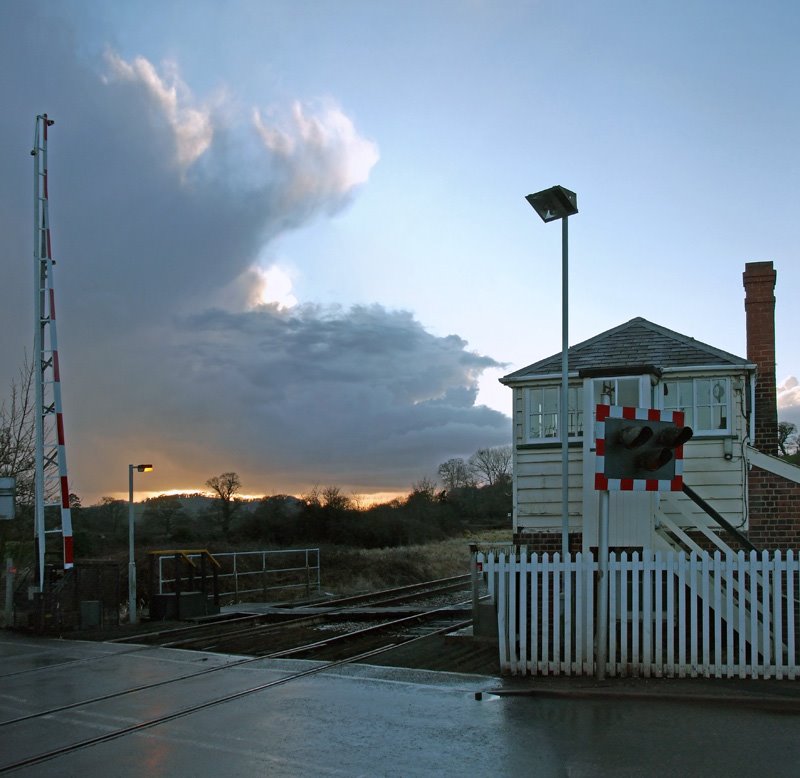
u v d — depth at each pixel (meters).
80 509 38.53
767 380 14.59
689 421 13.66
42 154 17.03
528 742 7.05
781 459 13.48
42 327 16.73
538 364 14.47
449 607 19.28
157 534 46.66
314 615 17.09
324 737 7.27
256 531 48.00
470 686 9.13
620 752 6.76
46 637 14.21
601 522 9.37
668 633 9.38
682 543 13.23
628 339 14.55
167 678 9.98
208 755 6.80
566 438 11.23
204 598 16.98
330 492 50.59
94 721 7.93
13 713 8.30
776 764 6.43
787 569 9.21
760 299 14.82
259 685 9.41
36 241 16.81
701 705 8.27
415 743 7.06
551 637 11.23
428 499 65.06
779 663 9.12
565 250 11.25
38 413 16.27
